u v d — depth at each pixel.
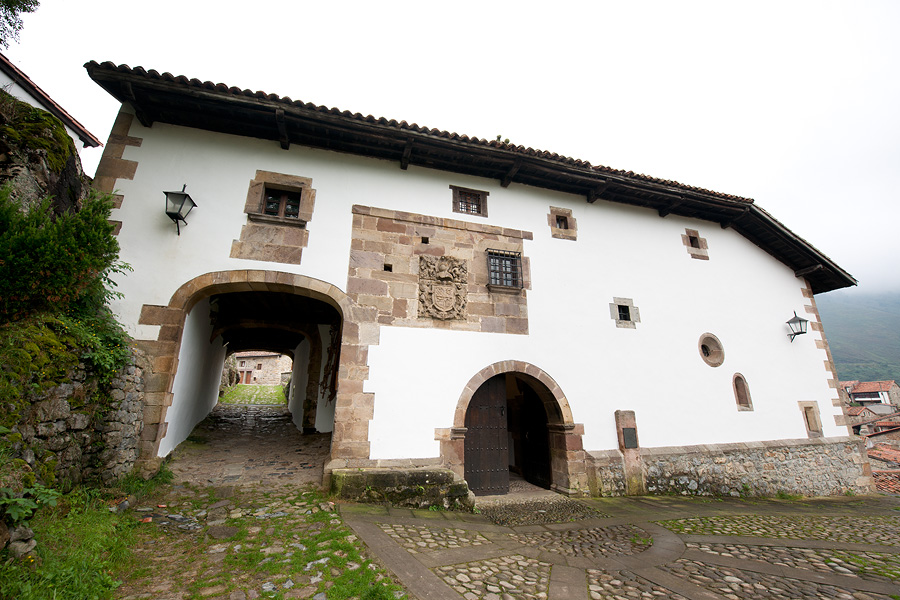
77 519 3.29
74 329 3.94
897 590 3.45
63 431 3.68
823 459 8.81
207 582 3.02
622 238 8.70
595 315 7.89
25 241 3.32
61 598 2.36
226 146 6.60
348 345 6.22
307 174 6.85
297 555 3.54
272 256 6.26
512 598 3.07
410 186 7.36
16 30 4.40
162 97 5.95
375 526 4.43
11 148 4.06
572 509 6.06
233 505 4.78
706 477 7.65
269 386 21.53
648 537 4.84
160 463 5.28
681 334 8.51
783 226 9.63
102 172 5.94
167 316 5.65
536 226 8.02
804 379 9.41
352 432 5.89
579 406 7.25
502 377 7.32
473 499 5.88
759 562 4.09
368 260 6.69
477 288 7.19
